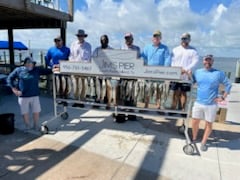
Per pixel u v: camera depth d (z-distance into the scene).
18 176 2.94
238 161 3.51
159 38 4.38
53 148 3.76
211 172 3.18
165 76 3.95
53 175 2.98
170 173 3.12
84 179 2.91
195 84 4.14
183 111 4.05
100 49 4.14
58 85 4.68
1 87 7.52
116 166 3.25
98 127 4.78
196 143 4.11
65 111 5.21
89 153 3.61
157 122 5.18
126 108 4.36
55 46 5.11
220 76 3.49
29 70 4.24
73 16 8.73
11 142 3.95
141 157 3.54
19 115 5.46
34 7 6.46
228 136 4.49
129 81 4.20
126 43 4.76
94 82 4.38
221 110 5.19
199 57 4.41
